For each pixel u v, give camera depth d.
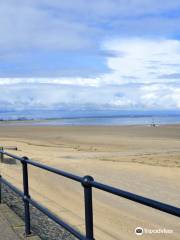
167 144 38.81
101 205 10.80
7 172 16.62
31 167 18.25
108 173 17.80
